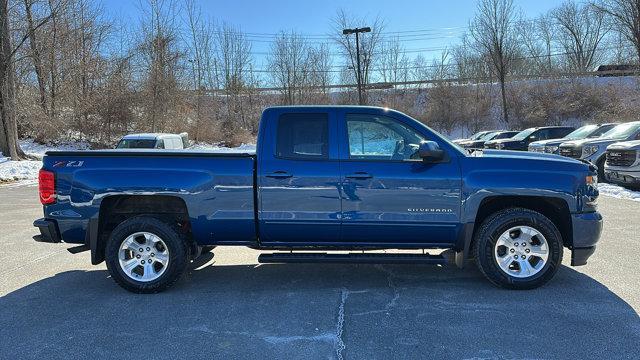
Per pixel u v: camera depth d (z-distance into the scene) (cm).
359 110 491
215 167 483
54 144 2986
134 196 497
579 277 520
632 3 3400
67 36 3030
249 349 361
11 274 564
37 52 2578
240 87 4784
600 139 1417
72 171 488
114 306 455
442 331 387
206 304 457
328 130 486
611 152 1251
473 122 4622
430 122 4753
